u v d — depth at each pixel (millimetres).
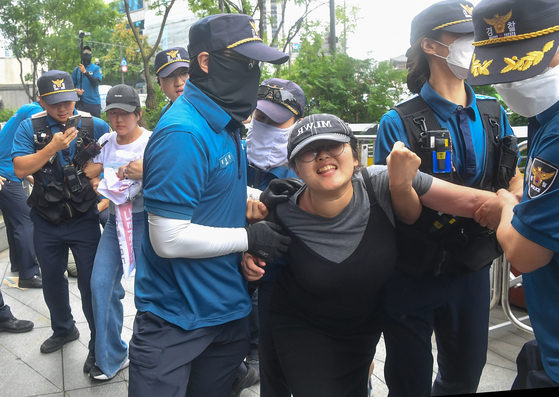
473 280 2109
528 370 1670
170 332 1861
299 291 1960
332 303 1915
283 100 2838
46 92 3146
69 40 24156
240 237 1837
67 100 3166
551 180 1356
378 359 3289
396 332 2146
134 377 1820
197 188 1759
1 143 4598
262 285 2369
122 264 2986
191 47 1903
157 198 1722
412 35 2143
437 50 2055
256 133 2947
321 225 1875
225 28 1840
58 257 3359
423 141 2006
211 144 1821
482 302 2145
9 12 22109
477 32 1522
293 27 12289
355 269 1842
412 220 1950
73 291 4703
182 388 1851
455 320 2133
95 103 7711
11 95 44656
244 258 2010
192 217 1850
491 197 1824
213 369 2008
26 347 3605
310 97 7379
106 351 3039
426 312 2107
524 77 1392
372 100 6996
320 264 1856
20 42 23672
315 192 1830
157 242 1762
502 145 2033
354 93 7305
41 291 4809
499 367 3084
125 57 46594
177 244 1747
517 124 5398
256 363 3133
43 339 3732
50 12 23391
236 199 1970
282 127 2898
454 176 2047
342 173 1774
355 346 2039
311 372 1955
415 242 2033
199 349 1883
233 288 1981
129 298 4500
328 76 7324
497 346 3355
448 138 1991
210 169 1830
